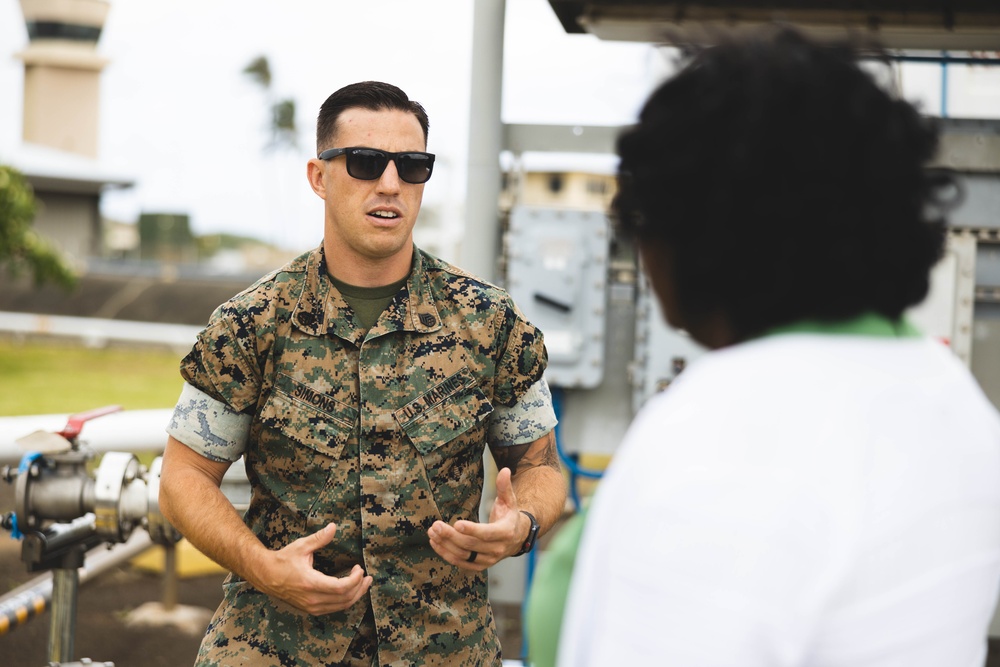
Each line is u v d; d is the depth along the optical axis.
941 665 0.78
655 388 3.41
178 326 26.36
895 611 0.75
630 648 0.76
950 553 0.79
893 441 0.79
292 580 1.73
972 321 3.50
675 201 0.88
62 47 40.50
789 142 0.84
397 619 1.89
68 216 32.12
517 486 2.03
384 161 1.91
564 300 3.38
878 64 0.90
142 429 3.35
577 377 3.41
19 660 3.91
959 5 2.94
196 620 4.41
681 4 3.09
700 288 0.90
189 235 61.41
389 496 1.91
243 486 2.75
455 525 1.75
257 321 1.92
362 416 1.91
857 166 0.84
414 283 2.00
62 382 13.94
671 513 0.76
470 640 1.96
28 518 2.58
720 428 0.78
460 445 1.97
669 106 0.89
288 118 57.00
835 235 0.84
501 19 3.36
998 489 0.85
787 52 0.88
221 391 1.92
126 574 5.15
